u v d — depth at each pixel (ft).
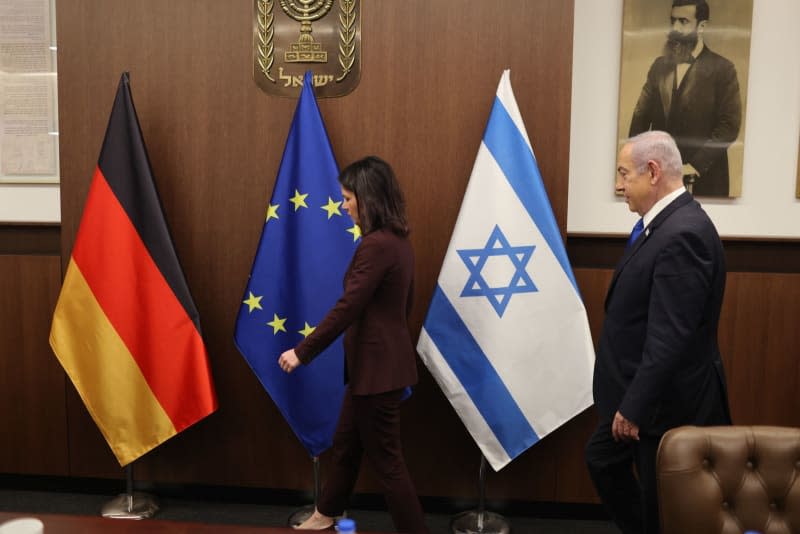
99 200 9.48
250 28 9.86
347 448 8.73
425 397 10.18
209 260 10.22
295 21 9.80
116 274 9.48
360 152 9.91
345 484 8.84
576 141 10.38
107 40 10.01
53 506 10.55
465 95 9.68
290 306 9.52
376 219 7.96
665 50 10.09
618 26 10.21
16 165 11.26
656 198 7.09
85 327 9.58
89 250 9.52
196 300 10.30
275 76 9.88
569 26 9.47
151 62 10.00
